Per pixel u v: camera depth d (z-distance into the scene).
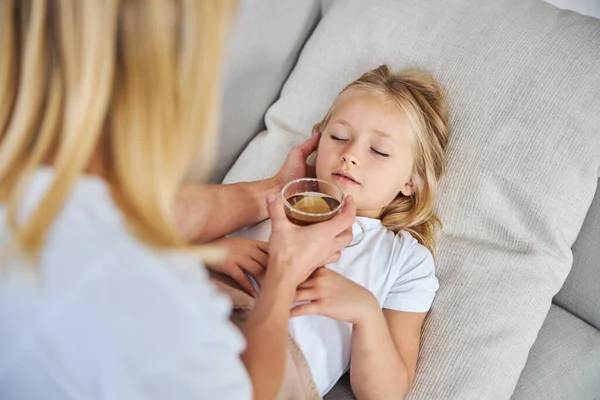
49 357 0.53
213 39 0.54
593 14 1.65
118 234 0.54
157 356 0.54
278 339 0.86
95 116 0.50
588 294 1.42
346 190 1.28
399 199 1.38
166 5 0.52
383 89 1.30
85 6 0.48
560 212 1.25
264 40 1.54
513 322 1.23
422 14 1.43
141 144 0.54
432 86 1.33
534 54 1.30
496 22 1.36
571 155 1.24
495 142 1.29
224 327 0.61
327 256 1.01
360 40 1.49
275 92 1.64
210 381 0.57
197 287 0.59
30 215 0.50
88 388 0.53
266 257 1.12
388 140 1.27
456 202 1.32
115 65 0.53
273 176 1.43
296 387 0.98
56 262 0.52
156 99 0.53
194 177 0.62
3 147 0.52
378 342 1.08
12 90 0.52
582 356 1.38
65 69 0.50
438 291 1.28
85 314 0.52
